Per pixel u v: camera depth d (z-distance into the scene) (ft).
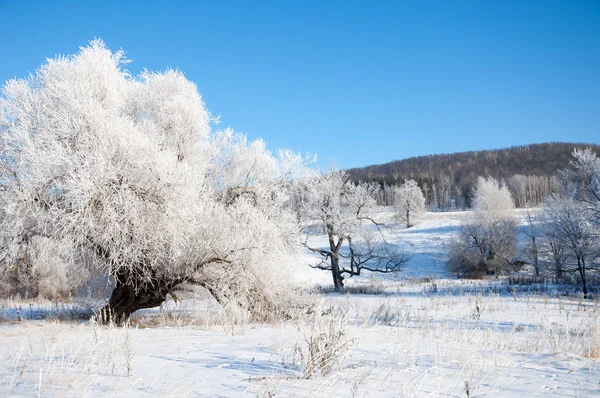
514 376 15.49
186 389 12.90
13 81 39.88
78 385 12.70
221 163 54.24
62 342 24.41
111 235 35.83
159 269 43.55
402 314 46.60
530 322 41.78
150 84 52.60
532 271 163.53
